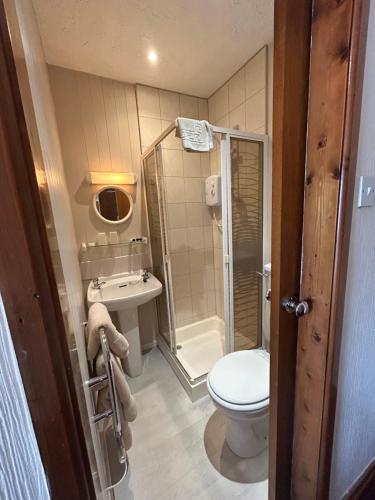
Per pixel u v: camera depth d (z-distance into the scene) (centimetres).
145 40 142
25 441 30
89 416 63
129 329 183
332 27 57
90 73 174
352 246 73
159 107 197
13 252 27
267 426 125
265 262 180
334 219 65
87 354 102
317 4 59
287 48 59
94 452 59
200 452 126
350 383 86
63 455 33
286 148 65
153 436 136
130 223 204
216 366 129
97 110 181
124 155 194
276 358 79
